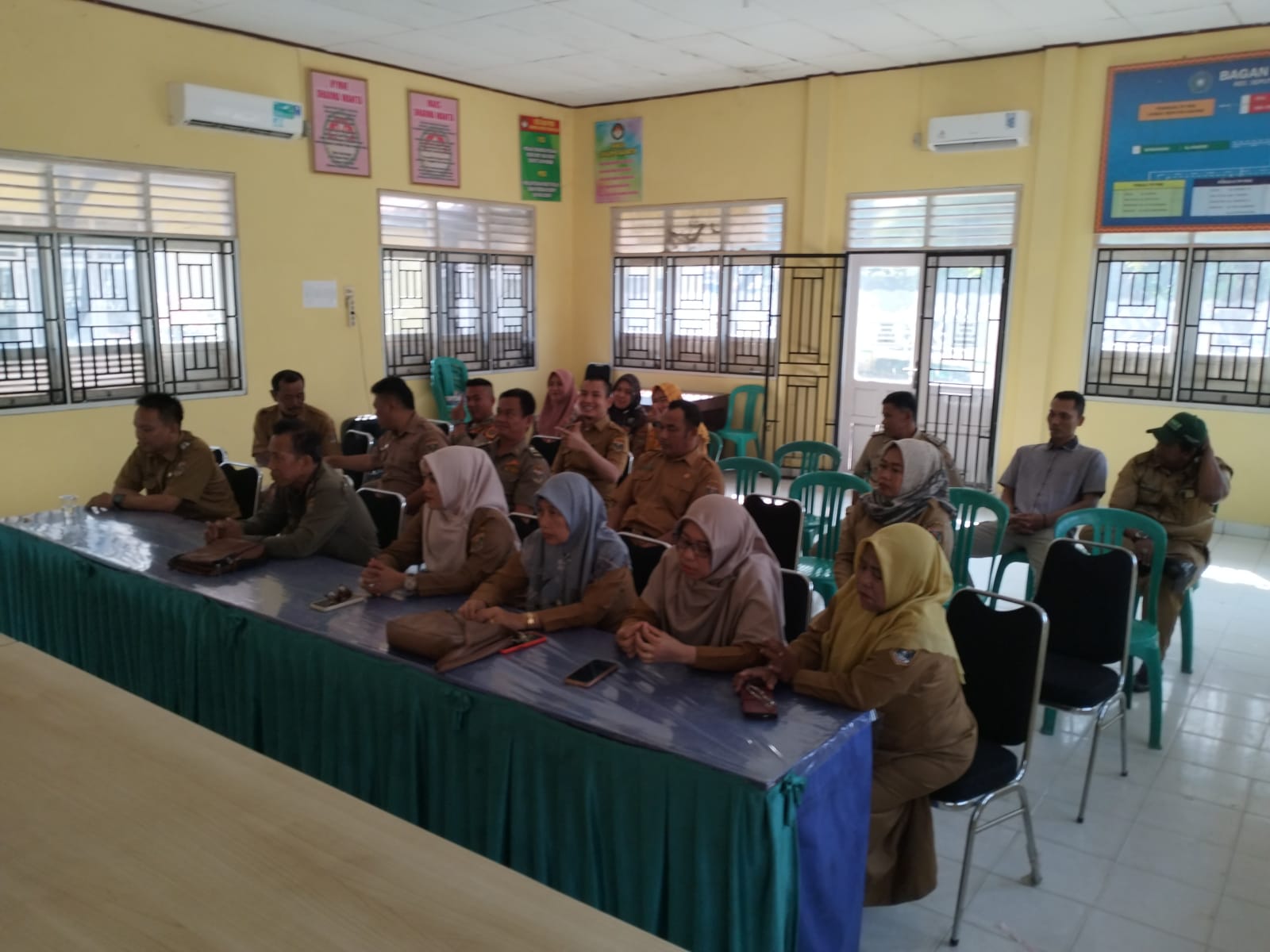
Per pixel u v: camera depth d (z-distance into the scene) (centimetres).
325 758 242
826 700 206
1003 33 593
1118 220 620
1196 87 584
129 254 572
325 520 317
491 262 802
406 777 224
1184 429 379
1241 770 313
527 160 816
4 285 521
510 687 209
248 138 619
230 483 429
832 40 615
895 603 215
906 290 710
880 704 203
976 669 246
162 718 119
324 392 686
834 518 433
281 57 629
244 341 630
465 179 766
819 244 734
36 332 536
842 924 196
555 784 197
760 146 754
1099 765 316
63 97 529
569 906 82
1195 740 334
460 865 88
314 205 663
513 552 284
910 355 714
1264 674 393
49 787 102
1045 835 274
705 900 177
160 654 289
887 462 328
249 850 90
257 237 632
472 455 301
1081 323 643
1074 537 369
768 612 229
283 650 249
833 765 187
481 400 455
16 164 518
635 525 381
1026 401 664
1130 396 637
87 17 534
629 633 226
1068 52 616
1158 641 328
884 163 701
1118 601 290
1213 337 604
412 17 573
